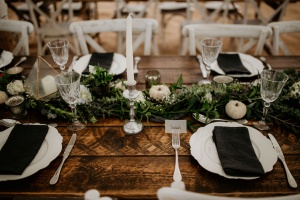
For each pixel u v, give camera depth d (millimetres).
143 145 997
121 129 1073
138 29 1827
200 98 1125
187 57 1626
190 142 972
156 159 938
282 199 584
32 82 1162
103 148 983
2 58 1521
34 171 868
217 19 4371
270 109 1131
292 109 1084
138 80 1380
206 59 1297
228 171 844
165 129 1057
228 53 1572
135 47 1896
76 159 937
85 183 851
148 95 1193
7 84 1221
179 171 881
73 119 1097
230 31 1774
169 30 4293
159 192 600
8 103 1106
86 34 1827
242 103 1114
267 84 971
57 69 1489
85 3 3082
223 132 984
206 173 885
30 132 997
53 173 886
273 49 1827
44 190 827
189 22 3018
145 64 1542
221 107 1146
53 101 1166
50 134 1014
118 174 882
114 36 4043
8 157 897
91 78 1166
